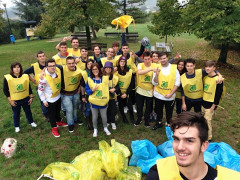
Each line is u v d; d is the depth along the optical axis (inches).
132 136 192.2
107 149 139.7
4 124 210.8
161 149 152.3
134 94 227.9
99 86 172.9
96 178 119.8
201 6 338.0
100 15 514.3
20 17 1405.0
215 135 193.0
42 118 226.5
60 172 130.0
